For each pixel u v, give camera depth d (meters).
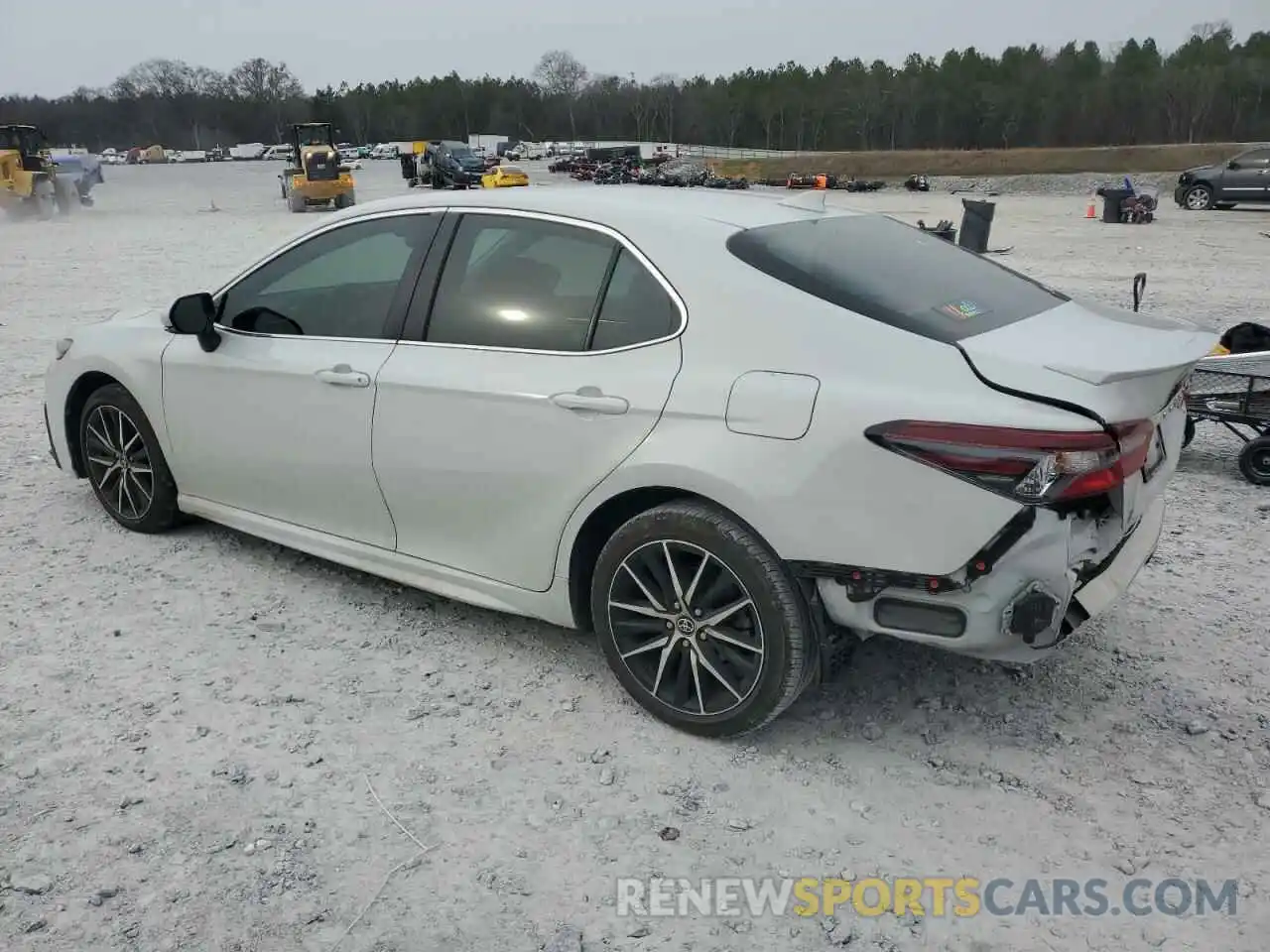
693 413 3.08
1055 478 2.65
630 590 3.38
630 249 3.36
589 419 3.28
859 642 3.43
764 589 3.03
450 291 3.74
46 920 2.54
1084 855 2.81
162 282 14.88
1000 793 3.07
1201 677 3.71
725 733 3.27
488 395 3.49
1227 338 6.23
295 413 4.08
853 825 2.93
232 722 3.41
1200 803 3.02
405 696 3.59
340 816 2.95
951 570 2.77
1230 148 64.00
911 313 3.03
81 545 4.88
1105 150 67.19
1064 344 2.97
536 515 3.50
